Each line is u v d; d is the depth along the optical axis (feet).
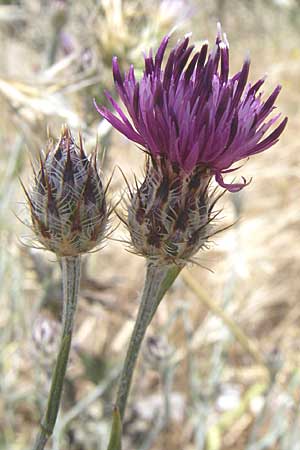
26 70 1.09
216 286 1.05
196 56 0.44
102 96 0.70
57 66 0.74
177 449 0.87
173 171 0.43
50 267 0.77
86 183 0.44
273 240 1.10
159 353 0.73
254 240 1.07
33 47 1.13
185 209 0.44
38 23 1.03
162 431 0.87
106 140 0.68
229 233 1.05
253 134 0.43
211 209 0.45
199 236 0.44
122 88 0.44
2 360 0.79
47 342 0.67
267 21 1.73
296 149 1.30
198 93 0.42
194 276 1.07
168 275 0.46
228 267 0.97
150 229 0.44
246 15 1.72
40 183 0.45
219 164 0.43
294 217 1.14
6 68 1.07
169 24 0.71
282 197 1.21
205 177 0.44
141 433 0.85
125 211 0.48
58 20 0.83
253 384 0.97
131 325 0.94
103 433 0.82
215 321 0.95
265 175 1.21
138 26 0.71
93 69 0.70
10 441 0.79
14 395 0.78
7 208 0.79
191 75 0.43
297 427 0.80
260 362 0.79
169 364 0.74
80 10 0.83
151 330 0.96
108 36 0.69
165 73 0.44
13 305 0.80
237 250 0.92
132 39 0.70
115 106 0.44
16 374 0.85
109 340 0.97
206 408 0.82
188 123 0.42
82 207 0.44
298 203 1.20
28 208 0.46
